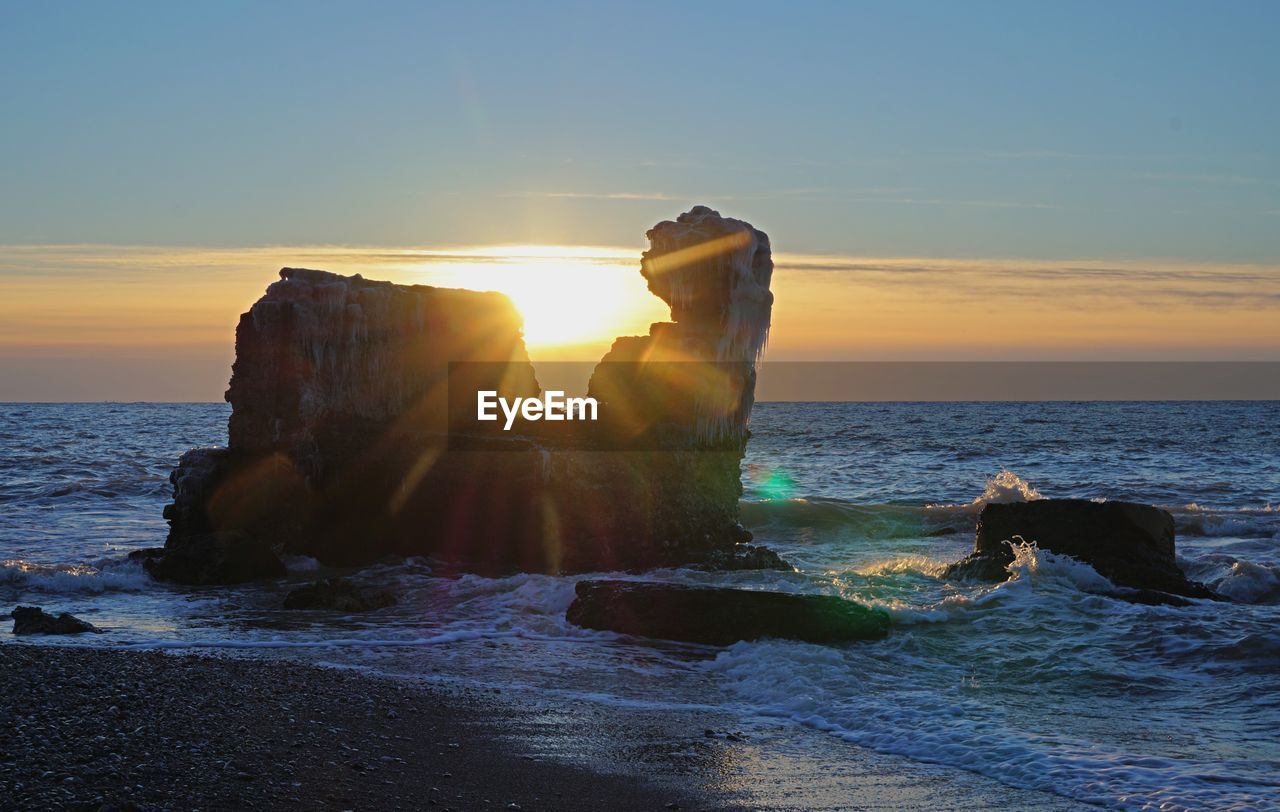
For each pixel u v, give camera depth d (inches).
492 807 356.5
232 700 450.0
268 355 893.2
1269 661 570.9
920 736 450.6
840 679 541.3
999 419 5506.9
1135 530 819.4
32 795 319.6
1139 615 662.5
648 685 538.0
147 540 1101.1
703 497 908.6
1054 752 426.3
